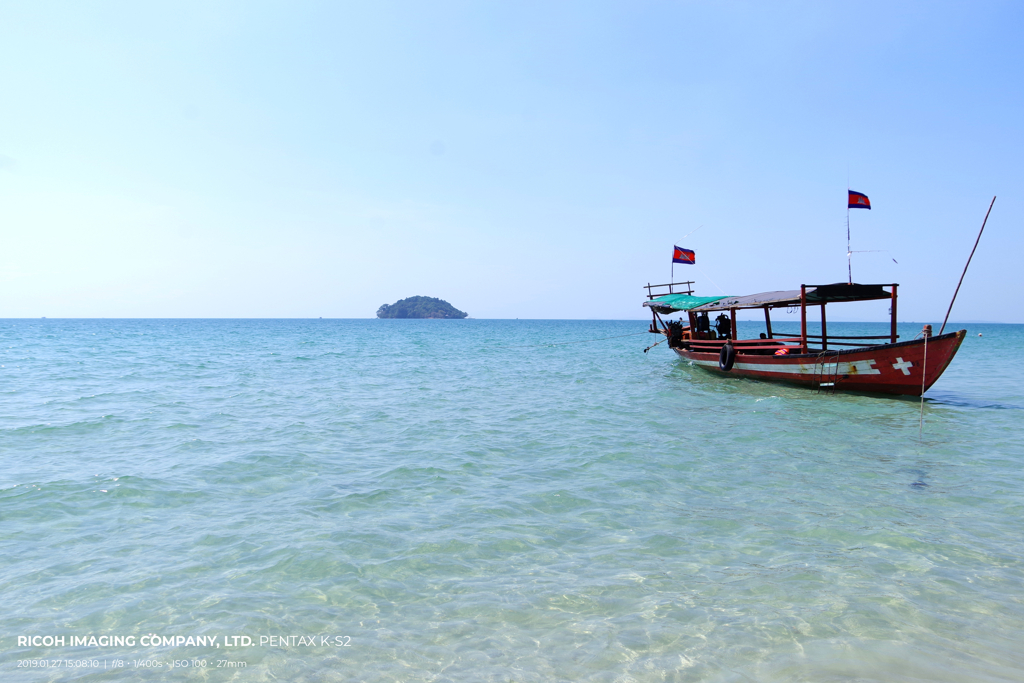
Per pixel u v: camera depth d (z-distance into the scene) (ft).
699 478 31.24
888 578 19.27
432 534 23.29
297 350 154.30
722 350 80.12
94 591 18.61
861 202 62.44
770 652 15.03
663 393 66.03
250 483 30.37
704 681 13.82
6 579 19.38
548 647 15.42
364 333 316.40
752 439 41.09
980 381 79.51
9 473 31.83
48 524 24.36
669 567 20.22
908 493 28.60
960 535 23.08
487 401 59.57
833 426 46.11
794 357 67.15
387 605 17.72
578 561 20.76
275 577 19.58
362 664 14.73
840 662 14.53
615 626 16.42
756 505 26.73
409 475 31.81
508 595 18.26
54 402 57.93
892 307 63.82
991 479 31.14
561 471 32.68
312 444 39.47
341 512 25.93
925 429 45.03
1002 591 18.35
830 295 66.18
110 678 14.17
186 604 17.81
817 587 18.65
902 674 14.02
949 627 16.24
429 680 14.01
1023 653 14.97
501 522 24.63
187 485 29.89
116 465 33.76
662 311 102.68
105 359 117.80
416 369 97.25
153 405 56.34
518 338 251.60
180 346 172.96
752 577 19.42
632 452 37.06
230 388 69.97
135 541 22.62
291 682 13.99
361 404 57.41
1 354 132.87
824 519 24.91
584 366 104.12
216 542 22.50
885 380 59.82
